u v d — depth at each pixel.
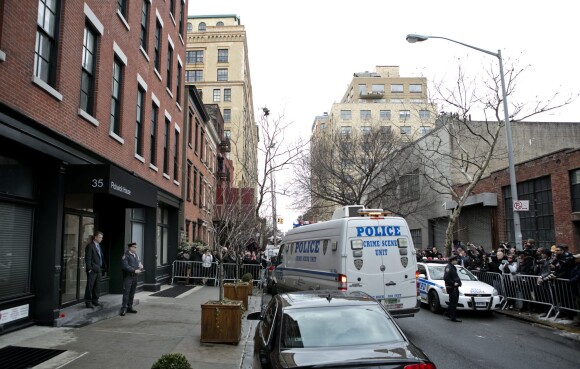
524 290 13.34
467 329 11.29
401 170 31.36
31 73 8.82
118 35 13.88
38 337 8.56
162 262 20.66
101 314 10.91
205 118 31.39
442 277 14.55
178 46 22.50
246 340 9.36
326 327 4.83
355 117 81.25
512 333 10.73
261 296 17.81
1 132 7.90
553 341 9.80
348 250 10.91
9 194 8.84
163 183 19.38
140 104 16.62
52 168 9.97
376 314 5.10
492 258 15.79
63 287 11.43
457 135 27.50
